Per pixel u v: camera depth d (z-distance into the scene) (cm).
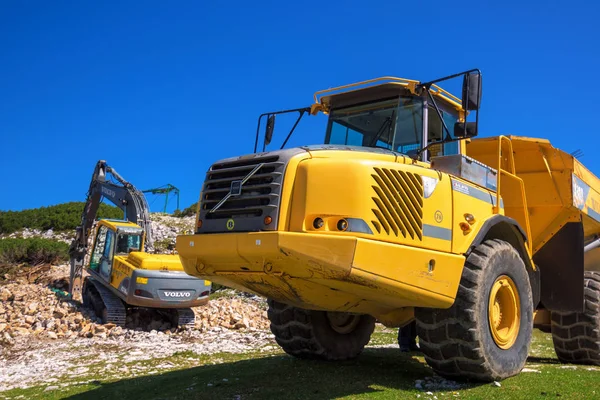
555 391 475
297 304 530
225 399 479
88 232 1566
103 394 565
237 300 1675
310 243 423
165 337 1102
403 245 455
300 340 636
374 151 495
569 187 682
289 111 629
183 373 640
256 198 457
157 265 1205
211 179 502
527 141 682
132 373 709
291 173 448
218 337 1105
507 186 681
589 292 717
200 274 502
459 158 540
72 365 802
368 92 598
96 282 1348
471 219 532
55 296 1505
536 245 714
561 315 728
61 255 2364
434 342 500
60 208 3422
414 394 468
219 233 473
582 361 728
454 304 496
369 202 440
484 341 494
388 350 793
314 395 476
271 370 593
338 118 620
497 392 471
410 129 564
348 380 532
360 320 682
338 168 443
